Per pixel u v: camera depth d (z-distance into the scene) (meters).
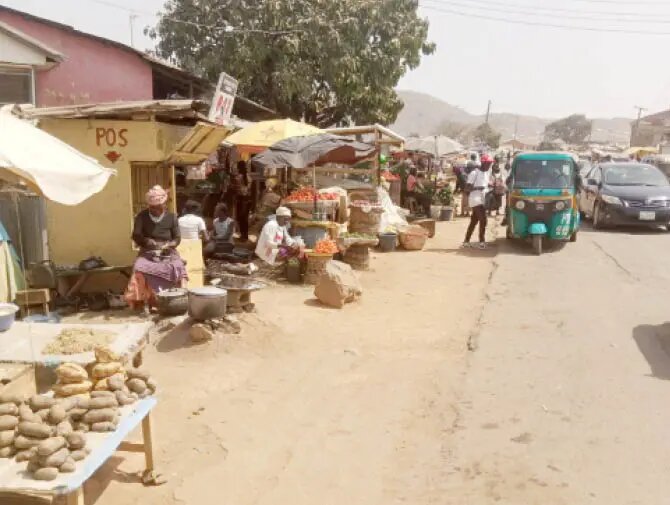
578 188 14.53
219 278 9.21
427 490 4.29
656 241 15.21
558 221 13.64
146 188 9.30
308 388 6.14
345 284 9.14
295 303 9.18
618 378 6.22
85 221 8.88
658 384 6.05
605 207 16.95
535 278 11.02
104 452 3.52
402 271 11.78
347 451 4.89
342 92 21.27
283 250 10.54
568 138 121.88
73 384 4.05
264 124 13.34
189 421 5.40
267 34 20.42
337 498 4.21
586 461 4.58
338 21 20.61
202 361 6.77
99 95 15.33
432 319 8.58
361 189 15.09
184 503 4.15
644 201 16.64
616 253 13.45
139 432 5.18
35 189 4.95
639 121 70.94
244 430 5.24
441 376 6.42
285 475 4.52
